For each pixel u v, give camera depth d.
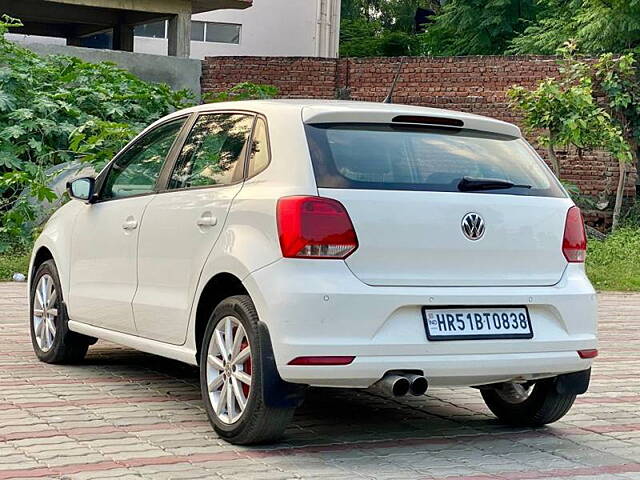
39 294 7.89
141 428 5.88
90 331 7.17
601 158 19.33
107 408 6.37
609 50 22.30
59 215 7.82
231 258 5.49
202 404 6.56
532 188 5.82
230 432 5.52
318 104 5.79
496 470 5.27
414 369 5.27
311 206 5.22
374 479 5.00
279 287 5.18
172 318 6.11
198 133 6.41
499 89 20.08
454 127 5.86
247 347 5.41
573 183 19.53
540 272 5.71
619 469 5.37
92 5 21.84
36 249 7.98
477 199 5.56
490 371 5.45
